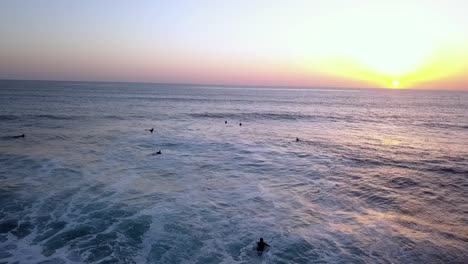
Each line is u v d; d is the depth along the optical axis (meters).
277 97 117.44
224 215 11.88
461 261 9.13
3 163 17.66
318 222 11.49
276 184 15.74
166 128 33.31
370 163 20.45
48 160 18.59
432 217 12.14
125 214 11.61
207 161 20.00
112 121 36.88
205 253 9.27
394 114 58.53
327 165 19.72
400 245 9.95
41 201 12.52
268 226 11.07
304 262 8.92
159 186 14.89
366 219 11.84
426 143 28.14
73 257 8.84
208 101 83.25
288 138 29.61
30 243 9.48
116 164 18.47
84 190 13.91
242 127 36.59
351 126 39.97
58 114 40.81
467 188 15.65
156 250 9.35
